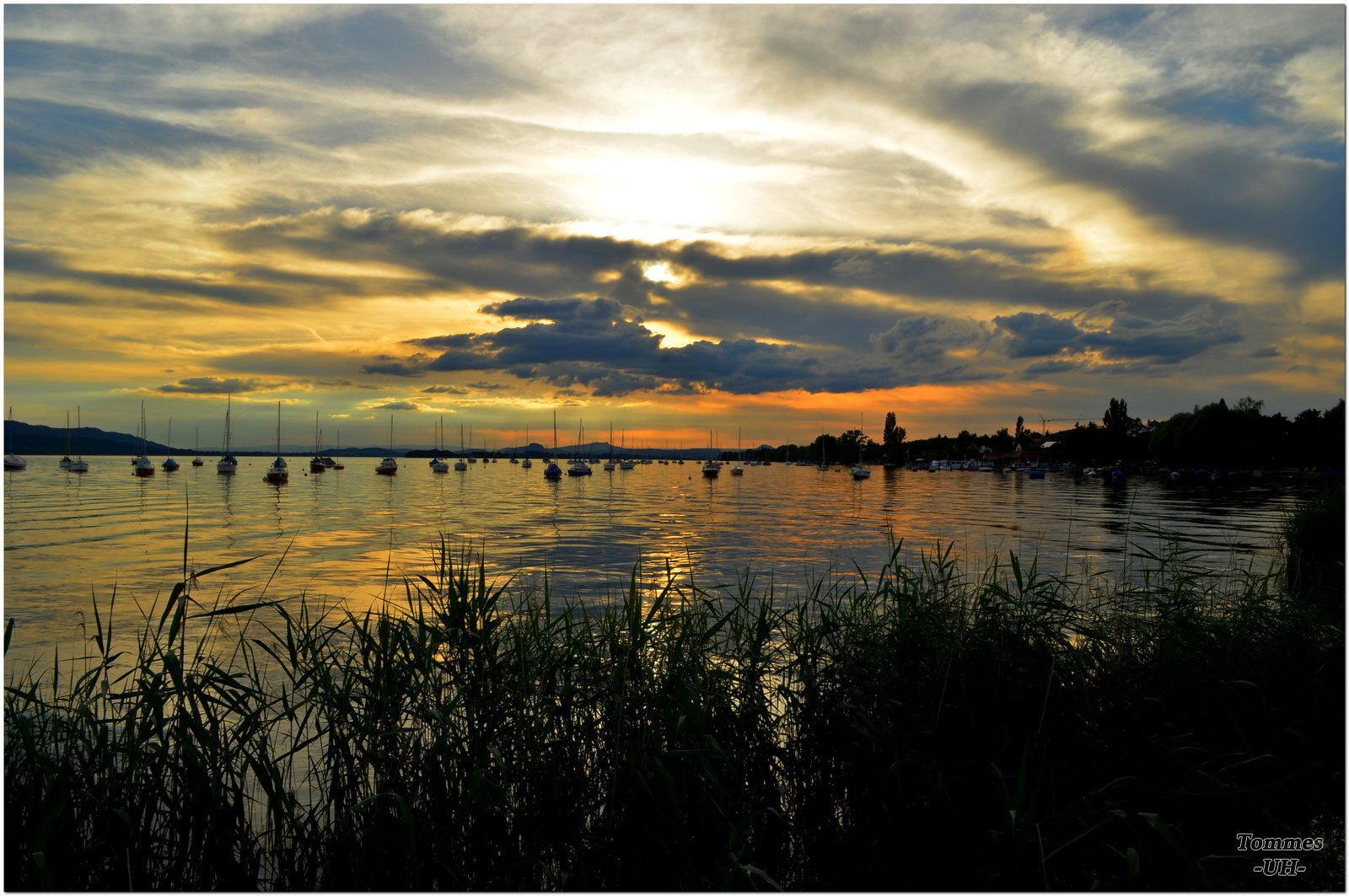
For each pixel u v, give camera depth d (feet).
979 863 13.30
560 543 96.32
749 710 15.23
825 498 214.90
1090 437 470.39
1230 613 21.31
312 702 14.83
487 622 15.20
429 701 14.62
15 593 58.08
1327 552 40.75
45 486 240.12
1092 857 13.23
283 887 12.62
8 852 11.75
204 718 16.80
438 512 154.10
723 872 12.03
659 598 16.42
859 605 20.67
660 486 298.97
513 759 13.91
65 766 12.58
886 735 15.11
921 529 112.68
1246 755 16.05
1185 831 14.19
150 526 119.55
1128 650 18.90
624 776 13.64
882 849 13.61
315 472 421.18
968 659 16.88
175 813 13.25
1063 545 84.69
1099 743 15.85
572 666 15.29
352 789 13.74
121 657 31.48
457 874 12.57
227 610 14.12
